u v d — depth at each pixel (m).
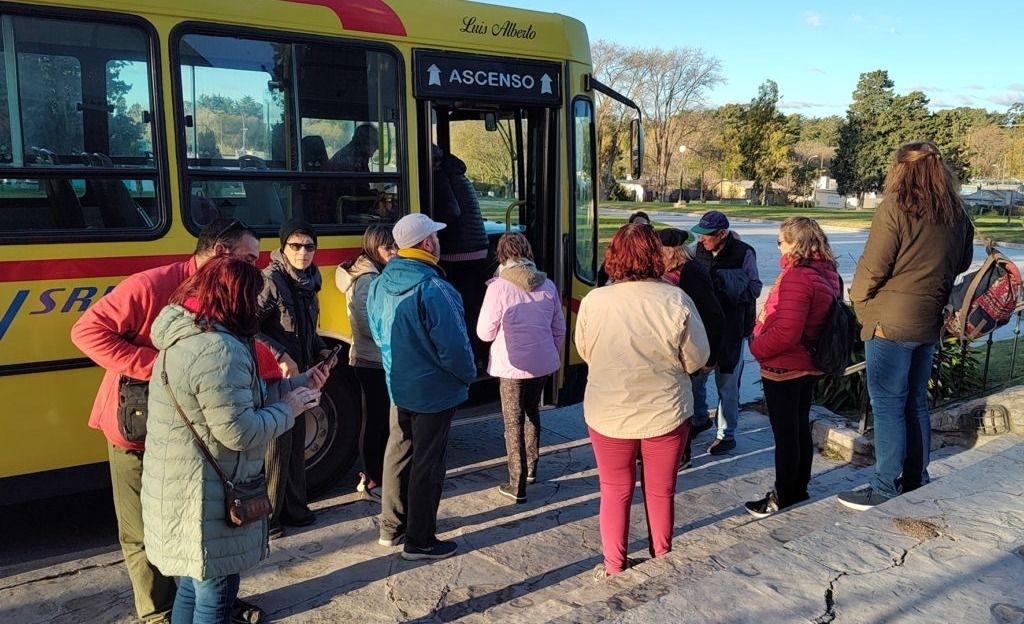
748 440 6.33
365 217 4.92
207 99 4.31
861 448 5.73
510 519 4.71
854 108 64.56
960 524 3.44
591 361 3.67
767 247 24.27
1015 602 2.79
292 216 4.65
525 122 6.26
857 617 2.69
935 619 2.67
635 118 6.32
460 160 5.84
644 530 4.59
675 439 3.66
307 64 4.62
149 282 3.10
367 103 4.86
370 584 3.88
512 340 4.76
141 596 3.34
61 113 3.93
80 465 4.07
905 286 3.87
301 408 2.85
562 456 5.89
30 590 3.83
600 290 3.66
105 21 3.99
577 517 4.75
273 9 4.48
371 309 4.09
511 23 5.43
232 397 2.55
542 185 5.79
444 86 5.11
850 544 3.25
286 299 4.07
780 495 4.58
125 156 4.10
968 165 61.75
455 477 5.40
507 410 4.90
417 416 3.98
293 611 3.62
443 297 3.87
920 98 61.50
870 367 4.07
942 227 3.79
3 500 3.90
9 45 3.78
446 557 4.18
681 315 3.52
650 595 3.03
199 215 4.32
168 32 4.15
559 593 3.79
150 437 2.66
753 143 65.69
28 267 3.85
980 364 7.43
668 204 56.00
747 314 5.85
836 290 4.28
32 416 3.92
